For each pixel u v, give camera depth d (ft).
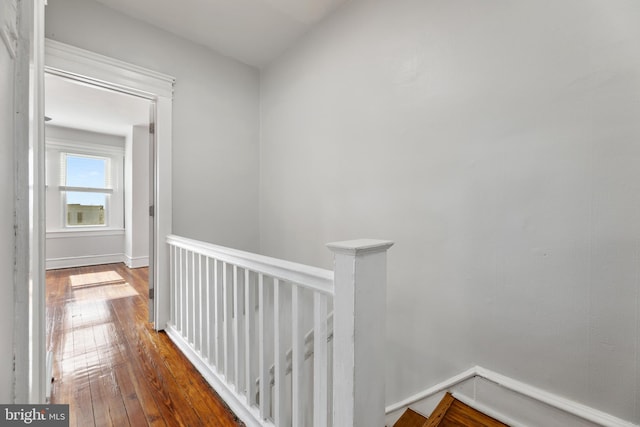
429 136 5.14
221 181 8.95
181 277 6.92
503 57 4.20
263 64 9.52
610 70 3.37
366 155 6.31
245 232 9.52
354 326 2.77
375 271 2.92
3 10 1.87
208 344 5.65
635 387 3.27
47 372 5.42
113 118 13.47
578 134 3.60
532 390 3.98
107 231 16.35
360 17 6.38
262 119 9.77
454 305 4.84
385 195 5.92
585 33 3.52
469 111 4.59
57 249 14.92
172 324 7.55
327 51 7.24
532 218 4.00
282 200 8.91
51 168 14.78
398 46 5.61
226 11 7.06
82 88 9.92
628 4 3.24
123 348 6.78
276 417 3.96
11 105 2.17
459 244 4.77
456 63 4.73
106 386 5.34
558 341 3.80
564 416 3.73
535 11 3.90
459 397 4.72
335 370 2.97
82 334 7.48
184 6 6.88
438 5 4.95
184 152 8.16
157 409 4.79
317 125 7.59
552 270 3.84
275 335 3.95
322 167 7.47
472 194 4.59
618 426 3.33
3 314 1.98
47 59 5.96
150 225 7.90
